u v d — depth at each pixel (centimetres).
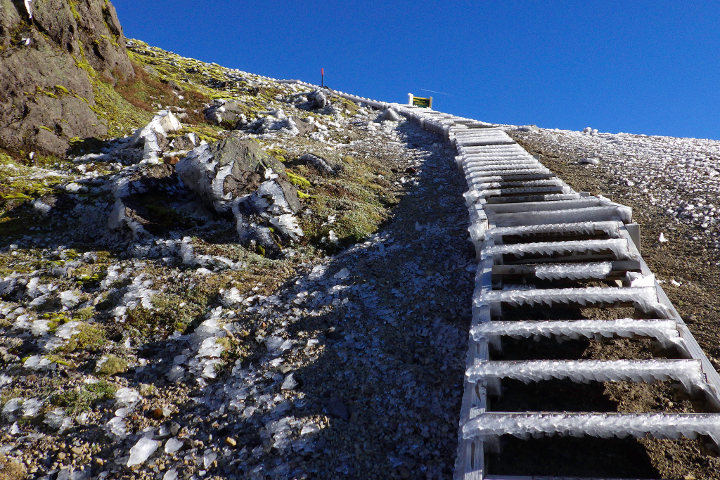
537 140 1424
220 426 367
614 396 363
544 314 464
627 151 1174
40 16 1247
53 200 822
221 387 412
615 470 298
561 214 581
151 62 2486
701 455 309
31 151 1044
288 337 475
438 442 338
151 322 516
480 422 300
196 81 2319
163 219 749
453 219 776
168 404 396
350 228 732
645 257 586
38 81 1152
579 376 330
